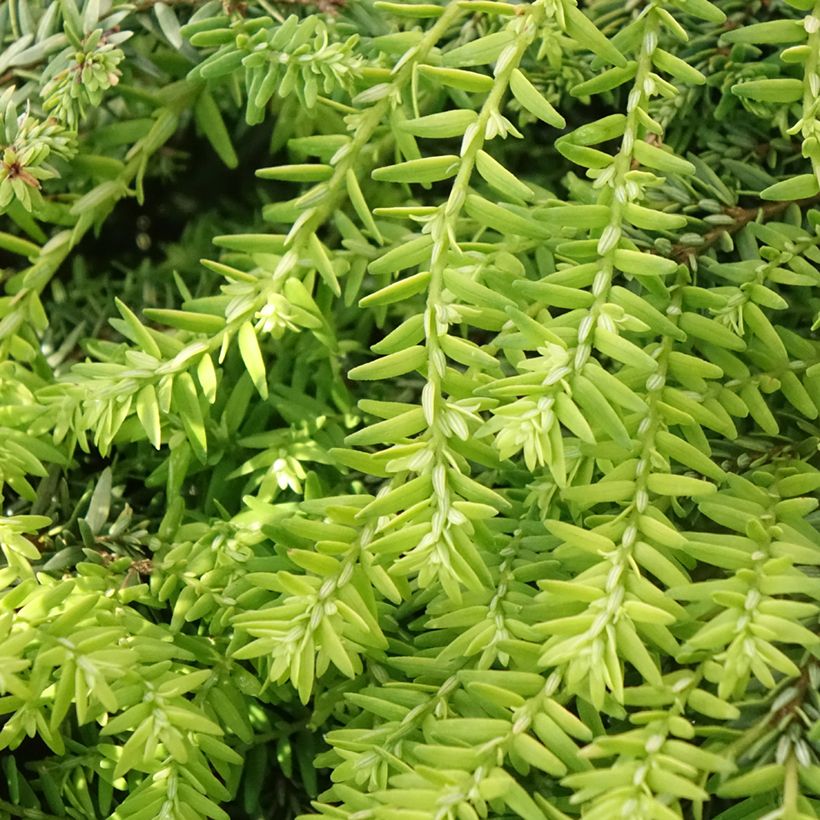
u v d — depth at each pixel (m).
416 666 0.17
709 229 0.19
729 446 0.19
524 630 0.16
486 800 0.15
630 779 0.14
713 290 0.18
